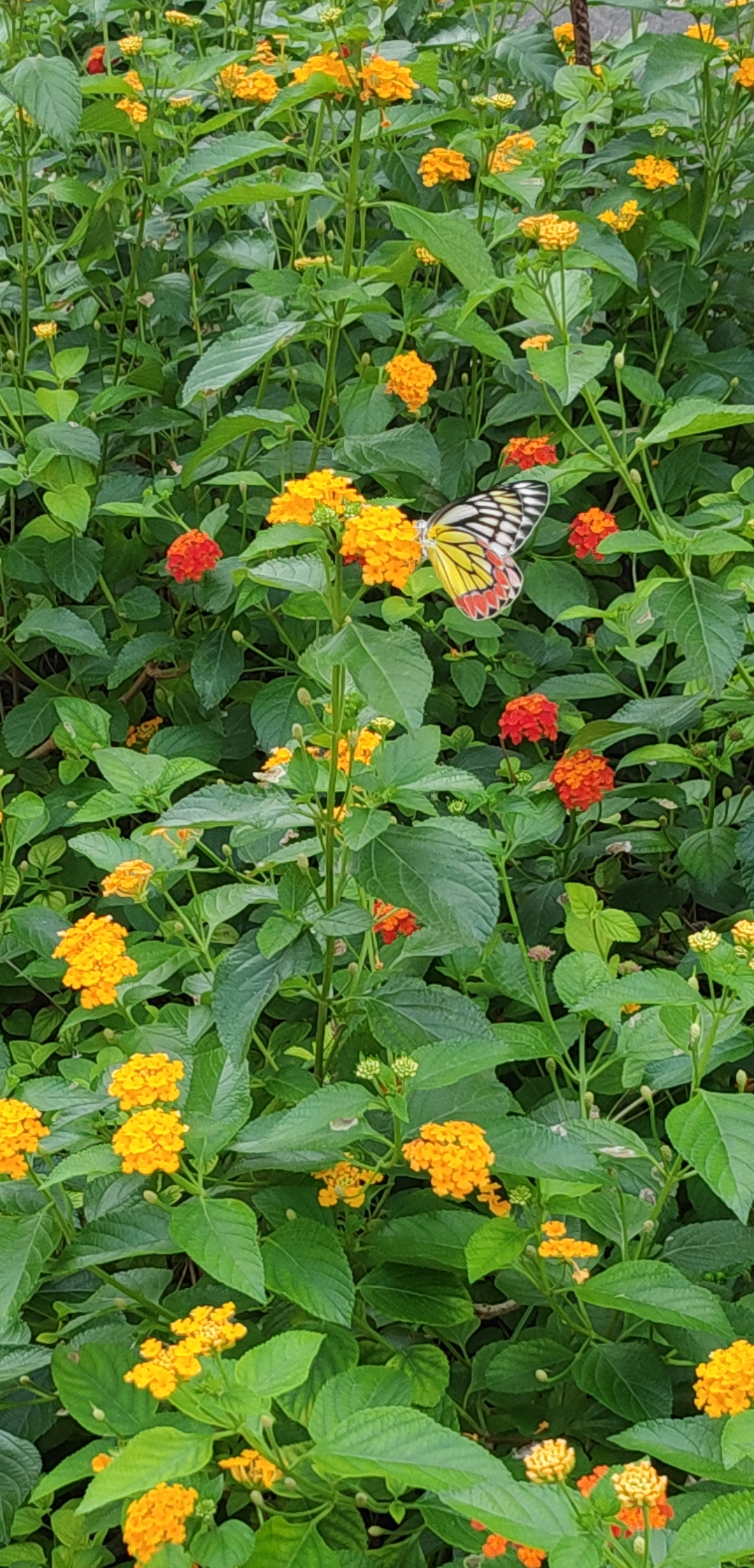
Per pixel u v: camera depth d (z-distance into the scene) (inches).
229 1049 44.1
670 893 54.2
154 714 62.8
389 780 44.8
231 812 45.1
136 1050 46.1
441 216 52.2
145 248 64.4
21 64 57.2
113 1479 39.2
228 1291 45.1
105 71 67.1
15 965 55.7
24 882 55.8
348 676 46.0
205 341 64.2
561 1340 45.6
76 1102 43.8
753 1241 45.6
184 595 58.1
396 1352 44.4
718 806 53.8
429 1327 46.5
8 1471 43.9
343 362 62.3
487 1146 42.9
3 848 51.9
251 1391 39.8
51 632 57.1
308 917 45.1
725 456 63.6
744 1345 40.6
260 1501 41.3
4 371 64.2
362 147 60.4
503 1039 46.1
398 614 53.7
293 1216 44.2
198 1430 41.9
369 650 42.7
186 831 47.7
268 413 52.0
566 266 52.7
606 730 51.8
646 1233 44.8
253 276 53.9
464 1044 43.9
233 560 56.6
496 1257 42.9
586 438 58.9
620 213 60.4
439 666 58.3
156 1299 45.2
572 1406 45.4
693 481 60.1
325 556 44.7
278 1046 48.1
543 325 58.2
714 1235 45.7
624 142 62.5
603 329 64.7
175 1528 40.3
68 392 57.7
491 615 49.5
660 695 57.9
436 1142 43.0
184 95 62.7
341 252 61.2
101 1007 47.8
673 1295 42.9
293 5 66.3
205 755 56.4
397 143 63.0
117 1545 45.5
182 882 55.3
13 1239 42.8
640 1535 39.4
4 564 59.0
